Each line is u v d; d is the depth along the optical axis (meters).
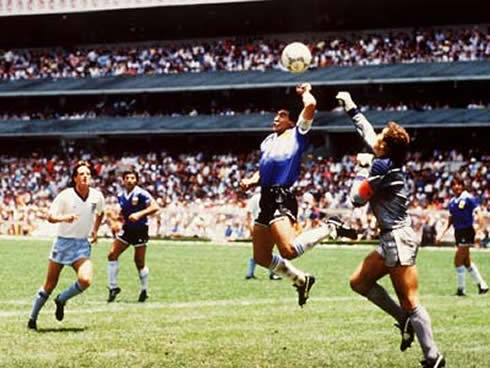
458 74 58.25
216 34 69.69
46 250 35.31
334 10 64.62
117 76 68.00
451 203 19.64
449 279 24.03
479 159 55.59
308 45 65.19
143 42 71.38
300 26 66.88
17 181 62.47
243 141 63.25
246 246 40.22
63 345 11.25
